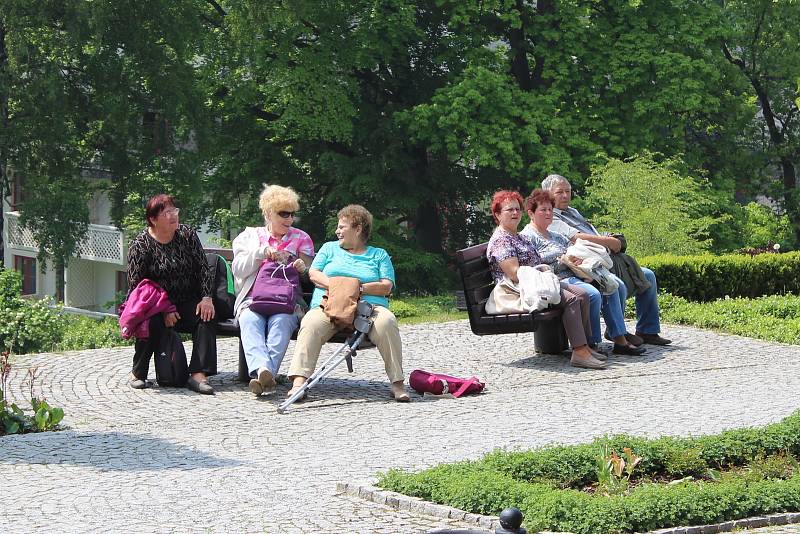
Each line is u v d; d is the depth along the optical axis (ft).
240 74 112.16
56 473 28.86
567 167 105.50
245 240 40.88
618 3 111.86
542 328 45.98
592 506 23.16
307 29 109.40
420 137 107.34
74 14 99.96
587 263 44.55
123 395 39.99
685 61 107.76
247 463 29.68
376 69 115.85
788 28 118.83
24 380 42.27
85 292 170.19
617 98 112.06
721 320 53.16
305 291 41.93
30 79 103.45
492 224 123.44
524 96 107.86
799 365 43.86
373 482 26.86
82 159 113.39
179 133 112.37
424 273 114.11
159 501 25.85
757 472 26.73
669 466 27.35
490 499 24.23
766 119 123.54
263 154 119.34
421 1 113.09
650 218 76.43
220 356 47.75
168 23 106.63
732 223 114.62
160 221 40.63
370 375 43.21
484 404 37.47
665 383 40.47
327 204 114.52
